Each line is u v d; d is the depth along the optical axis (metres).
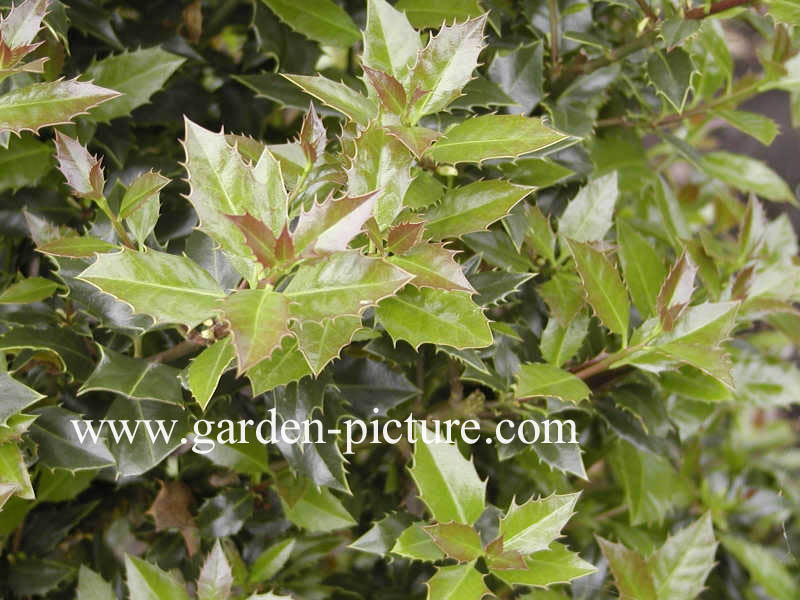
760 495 0.75
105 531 0.61
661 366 0.49
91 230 0.48
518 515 0.47
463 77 0.41
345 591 0.60
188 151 0.37
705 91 0.65
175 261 0.38
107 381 0.42
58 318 0.50
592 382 0.54
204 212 0.37
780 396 0.64
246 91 0.62
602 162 0.63
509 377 0.52
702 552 0.55
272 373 0.42
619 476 0.67
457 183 0.55
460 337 0.41
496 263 0.53
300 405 0.47
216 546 0.47
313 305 0.36
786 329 0.64
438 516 0.47
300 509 0.57
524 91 0.55
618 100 0.65
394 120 0.41
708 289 0.56
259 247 0.35
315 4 0.56
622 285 0.49
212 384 0.38
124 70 0.53
